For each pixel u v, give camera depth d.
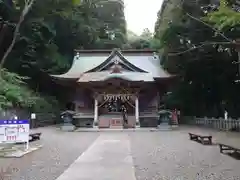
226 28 12.54
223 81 25.34
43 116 25.73
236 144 11.74
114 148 10.95
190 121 28.08
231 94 25.66
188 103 30.75
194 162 8.00
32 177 6.19
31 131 19.69
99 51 30.47
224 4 11.31
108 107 24.95
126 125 23.33
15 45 25.97
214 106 28.47
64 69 32.56
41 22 25.77
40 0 23.36
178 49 23.95
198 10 19.62
